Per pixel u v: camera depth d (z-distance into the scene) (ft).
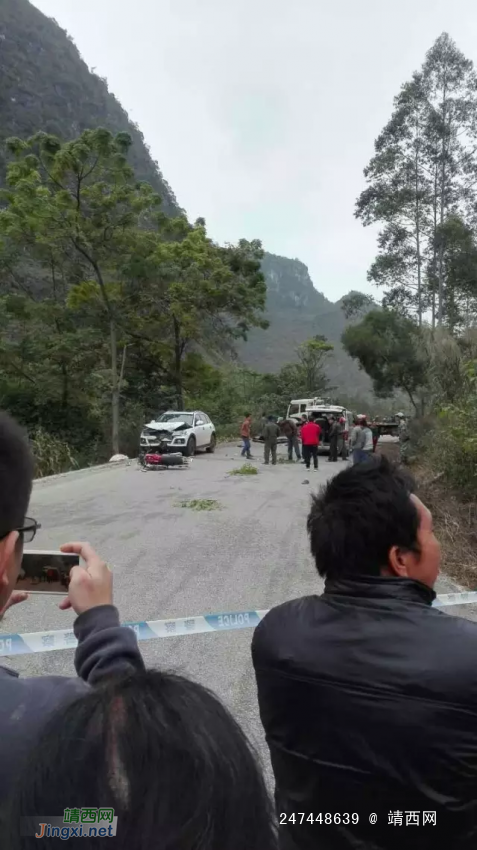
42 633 12.08
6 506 3.65
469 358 66.90
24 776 2.55
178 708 2.61
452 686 4.50
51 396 87.76
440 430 45.06
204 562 26.66
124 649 4.17
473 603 20.33
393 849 4.54
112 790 2.38
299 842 4.91
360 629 4.96
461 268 120.67
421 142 122.11
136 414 102.06
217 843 2.46
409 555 5.55
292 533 32.96
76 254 94.58
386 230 128.36
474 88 119.85
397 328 115.24
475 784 4.45
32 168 84.38
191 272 96.12
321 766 4.81
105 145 82.17
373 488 5.57
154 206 92.68
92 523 35.45
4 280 95.61
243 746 2.71
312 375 189.78
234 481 56.70
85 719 2.56
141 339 108.27
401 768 4.50
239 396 167.84
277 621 5.44
